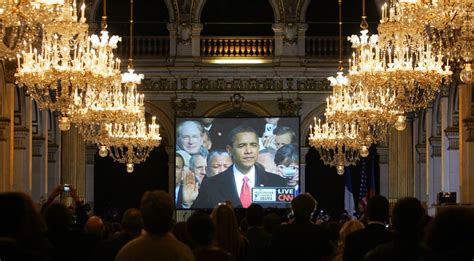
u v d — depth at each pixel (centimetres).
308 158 3806
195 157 3328
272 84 3447
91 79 2006
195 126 3338
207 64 3428
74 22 1920
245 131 3331
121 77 2283
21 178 2728
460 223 594
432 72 2041
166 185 3772
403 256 727
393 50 2380
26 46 2109
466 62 1666
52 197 1311
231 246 995
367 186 3506
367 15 3653
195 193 3322
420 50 2062
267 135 3338
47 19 1588
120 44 3456
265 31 3625
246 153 3328
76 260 992
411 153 3462
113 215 3378
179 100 3434
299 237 1042
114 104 2356
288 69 3419
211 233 898
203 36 3450
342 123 2633
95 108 2345
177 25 3444
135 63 3419
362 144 2595
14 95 2686
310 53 3462
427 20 1667
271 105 3453
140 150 2961
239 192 3325
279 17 3450
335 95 2467
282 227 1055
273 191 3322
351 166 3753
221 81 3450
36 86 2319
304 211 1051
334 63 3431
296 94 3438
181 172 3325
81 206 1333
